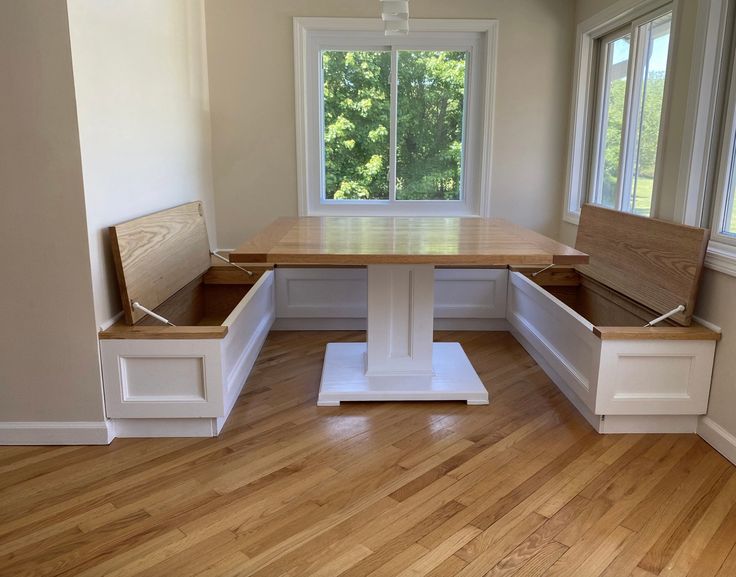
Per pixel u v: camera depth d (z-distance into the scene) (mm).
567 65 4004
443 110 4137
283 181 4078
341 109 4109
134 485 2162
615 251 3178
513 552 1807
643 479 2209
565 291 3699
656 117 3170
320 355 3531
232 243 4160
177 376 2455
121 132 2592
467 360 3227
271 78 3938
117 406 2461
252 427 2621
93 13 2312
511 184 4164
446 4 3887
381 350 2941
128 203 2672
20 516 1978
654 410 2516
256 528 1916
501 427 2627
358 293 3922
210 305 3691
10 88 2170
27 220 2271
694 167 2639
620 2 3293
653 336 2432
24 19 2115
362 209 4219
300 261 2297
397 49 3998
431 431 2588
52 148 2209
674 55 2787
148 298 2631
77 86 2182
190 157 3588
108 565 1746
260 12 3852
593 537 1878
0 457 2359
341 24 3859
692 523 1948
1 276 2324
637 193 3387
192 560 1767
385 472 2254
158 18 3033
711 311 2496
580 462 2328
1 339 2383
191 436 2541
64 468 2279
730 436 2354
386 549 1818
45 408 2443
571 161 4031
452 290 3908
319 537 1872
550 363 3123
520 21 3930
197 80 3711
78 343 2381
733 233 2539
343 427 2619
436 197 4273
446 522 1949
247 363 3084
